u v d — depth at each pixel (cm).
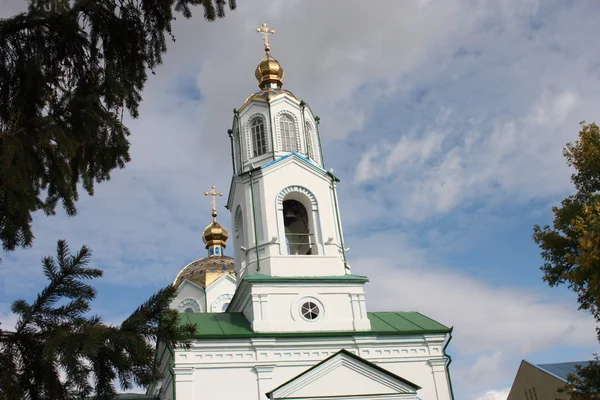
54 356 644
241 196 2981
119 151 948
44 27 889
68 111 859
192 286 4231
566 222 2255
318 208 2934
